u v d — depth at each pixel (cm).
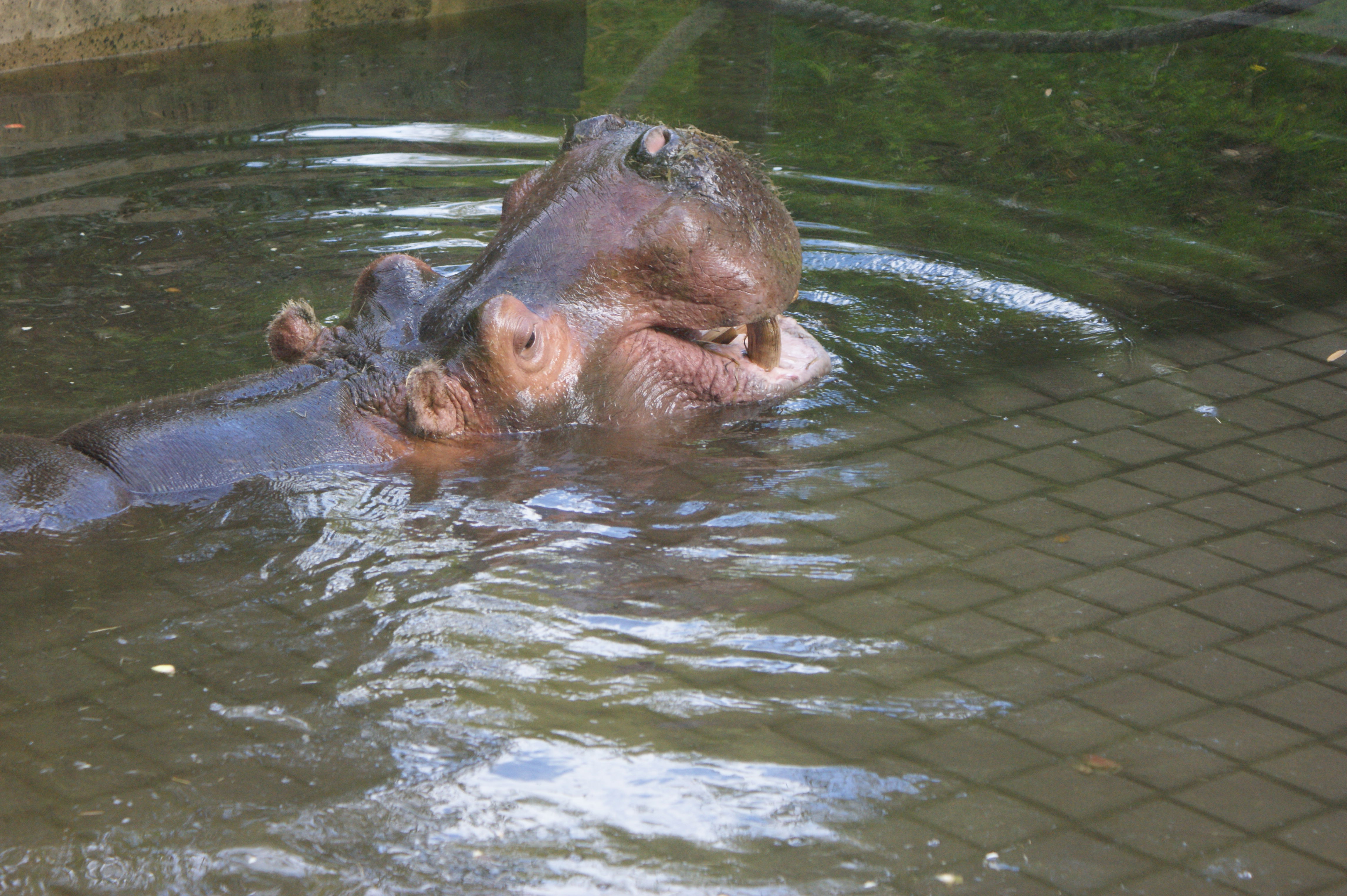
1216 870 432
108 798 451
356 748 480
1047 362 873
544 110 1415
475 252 1012
